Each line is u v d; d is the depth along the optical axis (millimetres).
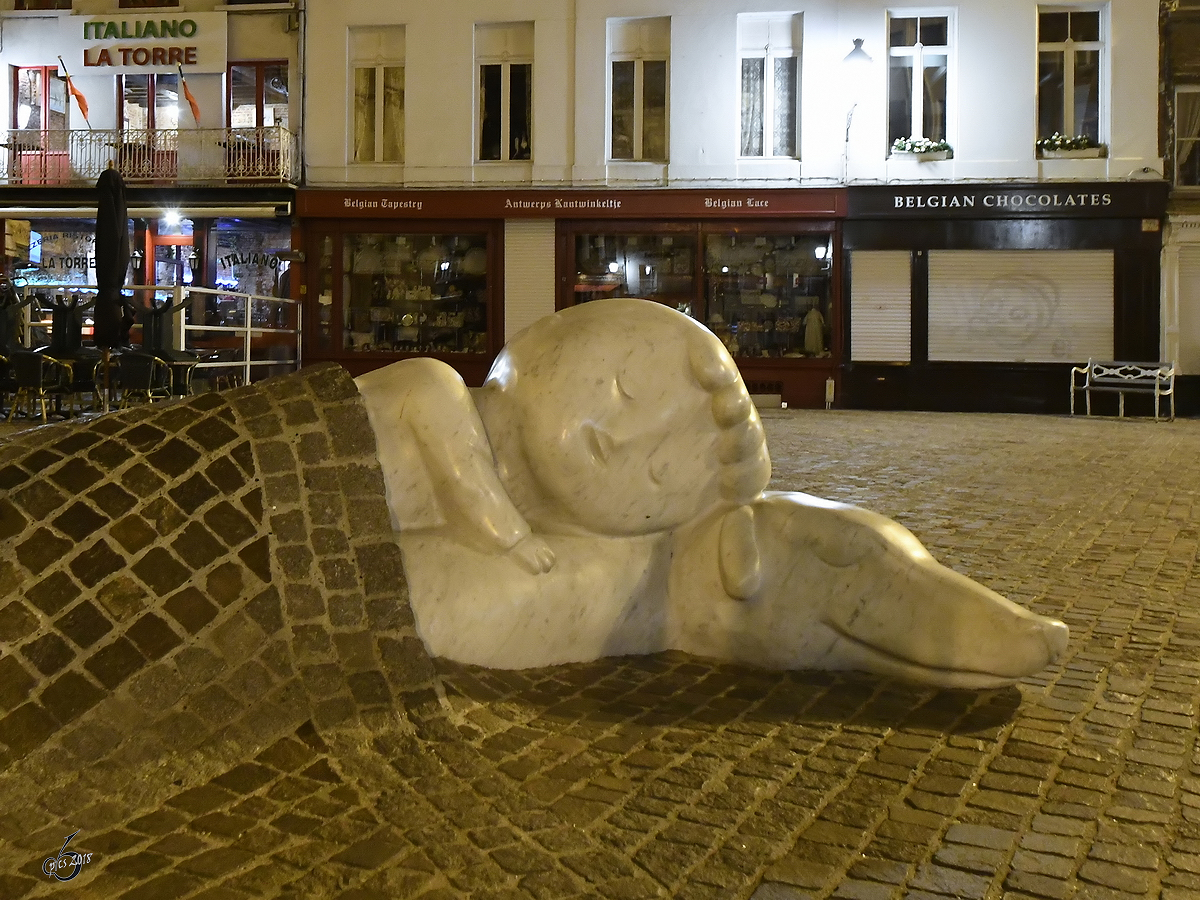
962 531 7172
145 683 2896
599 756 3078
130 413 3492
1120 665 4129
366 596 3330
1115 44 20672
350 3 22406
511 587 3609
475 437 3695
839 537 3855
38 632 2844
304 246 22703
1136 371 20375
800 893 2354
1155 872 2488
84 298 23281
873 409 21453
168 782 2729
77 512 3102
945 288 21188
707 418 3869
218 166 22688
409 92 22375
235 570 3191
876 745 3234
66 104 23188
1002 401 21172
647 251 22219
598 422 3746
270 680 3072
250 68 22953
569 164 22109
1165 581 5703
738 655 3957
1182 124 20875
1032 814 2787
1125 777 3033
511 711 3346
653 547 4000
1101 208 20547
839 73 21312
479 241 22703
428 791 2762
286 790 2740
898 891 2375
